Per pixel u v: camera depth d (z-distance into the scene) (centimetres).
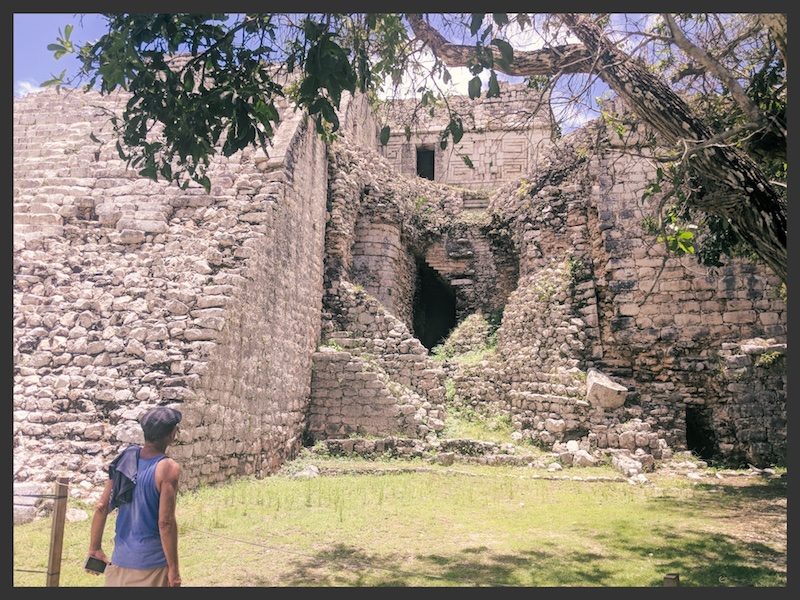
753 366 1413
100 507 415
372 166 1958
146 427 414
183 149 659
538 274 1736
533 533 759
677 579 420
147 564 391
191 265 1091
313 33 581
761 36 819
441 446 1361
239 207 1213
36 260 1108
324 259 1691
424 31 713
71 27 651
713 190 663
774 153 704
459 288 2070
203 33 650
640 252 1570
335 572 595
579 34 684
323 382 1483
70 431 877
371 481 1091
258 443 1146
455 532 759
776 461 1362
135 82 653
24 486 779
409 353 1582
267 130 677
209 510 821
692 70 800
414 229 2036
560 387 1447
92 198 1230
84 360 956
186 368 944
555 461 1272
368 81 702
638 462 1235
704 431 1502
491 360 1683
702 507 912
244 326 1089
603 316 1588
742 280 1505
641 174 1614
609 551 682
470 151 2527
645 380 1535
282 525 763
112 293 1050
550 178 1858
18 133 1437
